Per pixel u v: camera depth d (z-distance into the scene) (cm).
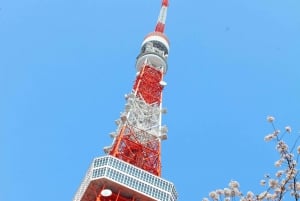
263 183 2400
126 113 13800
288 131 2425
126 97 14438
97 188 11406
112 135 13400
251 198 2394
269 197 2353
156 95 15038
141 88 15125
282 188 2302
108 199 11000
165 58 16838
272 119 2480
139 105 14350
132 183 11469
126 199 11350
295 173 2288
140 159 12625
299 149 2362
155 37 17512
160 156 12812
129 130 13325
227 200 2442
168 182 11988
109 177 11294
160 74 16075
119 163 11794
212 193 2461
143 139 13200
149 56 16588
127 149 12812
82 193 11431
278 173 2367
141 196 11431
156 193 11562
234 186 2456
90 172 11712
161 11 19125
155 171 12388
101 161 11856
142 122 13788
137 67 16650
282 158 2372
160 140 13262
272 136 2428
